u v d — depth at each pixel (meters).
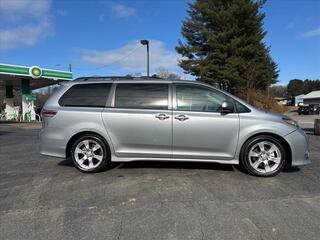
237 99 7.19
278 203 5.46
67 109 7.39
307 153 7.16
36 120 34.44
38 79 34.00
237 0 43.00
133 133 7.18
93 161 7.33
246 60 43.06
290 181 6.70
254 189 6.16
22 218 4.94
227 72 40.50
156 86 7.31
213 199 5.63
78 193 5.98
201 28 44.00
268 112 7.24
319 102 90.62
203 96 7.20
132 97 7.31
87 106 7.38
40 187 6.37
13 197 5.83
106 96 7.38
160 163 8.04
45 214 5.07
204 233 4.43
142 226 4.64
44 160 8.93
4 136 16.33
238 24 43.59
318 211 5.14
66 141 7.34
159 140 7.14
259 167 7.05
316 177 7.02
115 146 7.24
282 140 7.05
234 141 7.04
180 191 6.02
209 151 7.11
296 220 4.82
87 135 7.30
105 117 7.23
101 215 5.01
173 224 4.69
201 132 7.05
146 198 5.68
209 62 42.44
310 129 21.20
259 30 45.06
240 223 4.72
